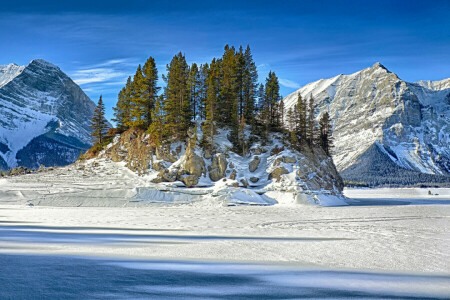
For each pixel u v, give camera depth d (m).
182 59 116.69
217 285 17.00
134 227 45.34
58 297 14.38
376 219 56.78
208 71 121.12
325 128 126.31
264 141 104.12
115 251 26.56
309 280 18.34
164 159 99.12
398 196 191.62
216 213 67.56
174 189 90.75
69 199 88.56
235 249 28.45
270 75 118.50
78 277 17.70
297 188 91.06
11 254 24.08
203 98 118.19
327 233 40.22
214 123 106.75
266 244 31.31
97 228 43.81
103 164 108.25
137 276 18.36
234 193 88.50
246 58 116.94
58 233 38.06
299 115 113.75
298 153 100.88
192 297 14.96
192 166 94.94
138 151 103.62
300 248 29.19
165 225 48.09
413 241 33.56
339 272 20.47
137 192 89.56
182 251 27.17
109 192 90.38
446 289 16.95
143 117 114.56
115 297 14.64
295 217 59.88
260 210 74.75
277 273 19.91
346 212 70.12
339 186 115.31
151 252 26.45
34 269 19.22
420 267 22.30
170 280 17.73
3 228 42.28
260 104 118.25
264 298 15.03
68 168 110.88
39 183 98.00
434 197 174.88
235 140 104.06
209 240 34.06
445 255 26.44
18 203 87.25
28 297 14.21
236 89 114.06
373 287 17.16
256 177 96.06
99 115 125.50
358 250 28.38
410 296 15.77
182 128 103.94
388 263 23.44
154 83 114.06
